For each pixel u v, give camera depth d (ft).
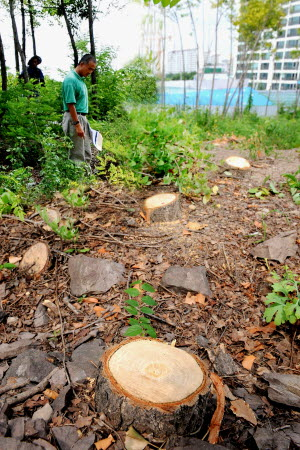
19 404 6.15
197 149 16.57
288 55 95.09
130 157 16.75
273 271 10.05
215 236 12.07
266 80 103.30
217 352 7.66
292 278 9.00
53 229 11.33
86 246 11.41
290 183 16.94
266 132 30.22
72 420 5.84
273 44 53.83
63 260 10.74
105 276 9.70
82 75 14.88
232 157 19.34
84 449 5.27
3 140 18.28
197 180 15.14
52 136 15.31
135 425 5.34
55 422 5.80
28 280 10.02
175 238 11.89
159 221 12.92
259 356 7.61
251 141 27.04
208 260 10.78
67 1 25.58
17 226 12.44
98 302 9.16
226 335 8.21
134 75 25.81
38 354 7.24
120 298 9.28
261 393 6.66
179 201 13.48
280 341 7.98
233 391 6.64
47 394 6.35
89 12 23.77
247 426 5.86
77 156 15.72
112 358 5.97
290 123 34.30
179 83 65.77
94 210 13.76
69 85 14.35
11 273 10.28
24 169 13.97
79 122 15.02
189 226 12.67
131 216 13.35
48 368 6.96
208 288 9.53
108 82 24.70
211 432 5.61
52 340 7.92
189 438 5.22
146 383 5.52
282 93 65.92
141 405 5.24
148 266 10.52
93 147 18.72
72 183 14.17
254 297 9.38
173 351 6.19
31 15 30.73
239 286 9.79
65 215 13.05
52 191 14.08
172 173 16.65
